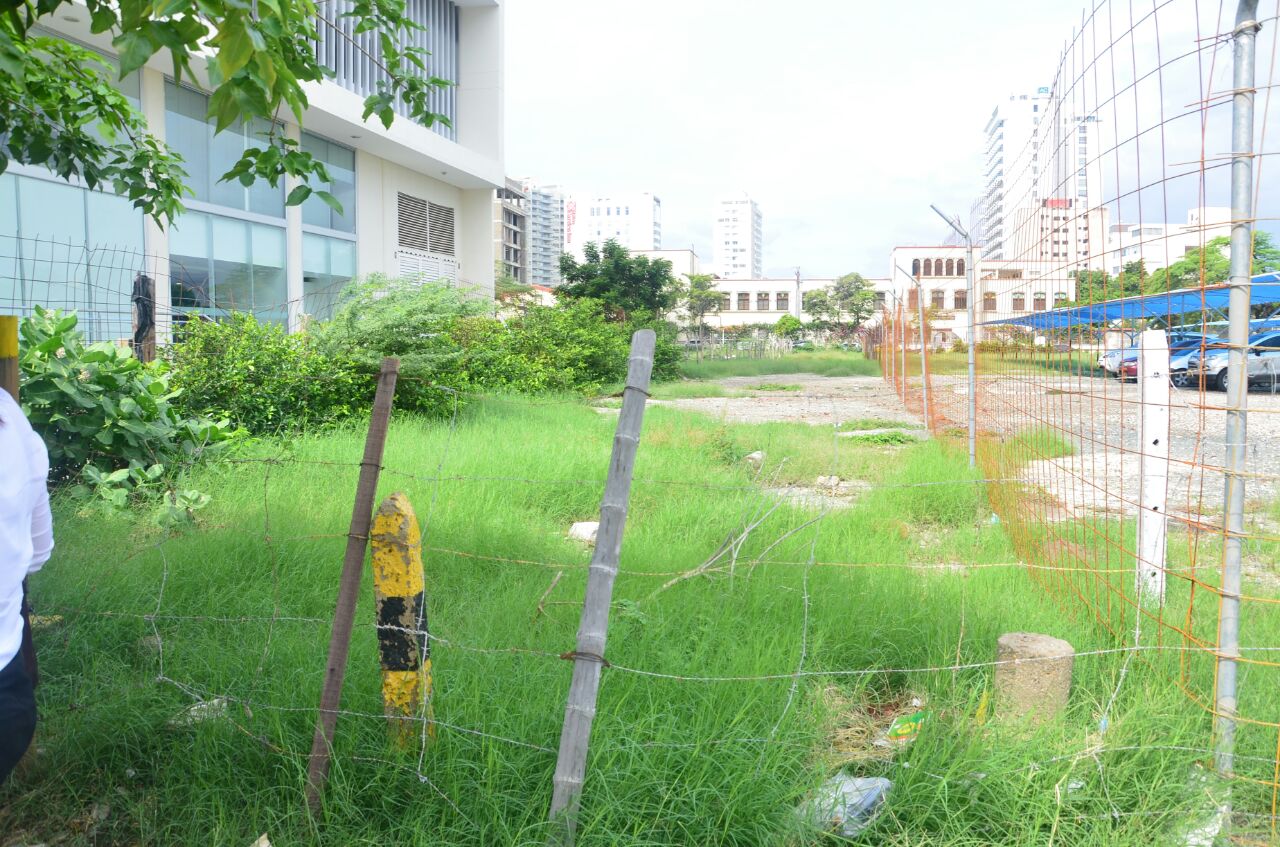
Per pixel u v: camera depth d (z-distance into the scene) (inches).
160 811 115.8
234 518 227.9
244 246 863.7
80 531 207.2
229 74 88.0
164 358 402.3
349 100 924.0
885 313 1300.4
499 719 124.9
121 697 133.3
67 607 163.0
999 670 137.2
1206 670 148.3
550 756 120.3
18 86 159.9
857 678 151.4
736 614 172.2
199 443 277.6
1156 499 190.4
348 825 112.3
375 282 495.8
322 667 138.1
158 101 738.8
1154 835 111.5
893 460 407.2
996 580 200.8
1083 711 138.3
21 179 605.3
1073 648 149.3
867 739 136.3
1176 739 124.3
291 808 112.6
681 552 219.8
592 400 779.4
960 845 110.1
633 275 1573.6
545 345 810.8
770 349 2365.9
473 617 166.2
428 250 1238.3
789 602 179.8
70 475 251.6
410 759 118.7
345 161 1040.8
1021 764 120.4
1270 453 445.7
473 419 460.8
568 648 150.9
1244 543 256.7
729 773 116.7
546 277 7377.0
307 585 181.6
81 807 118.3
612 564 108.2
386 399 115.8
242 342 411.2
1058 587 198.4
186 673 141.4
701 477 327.3
